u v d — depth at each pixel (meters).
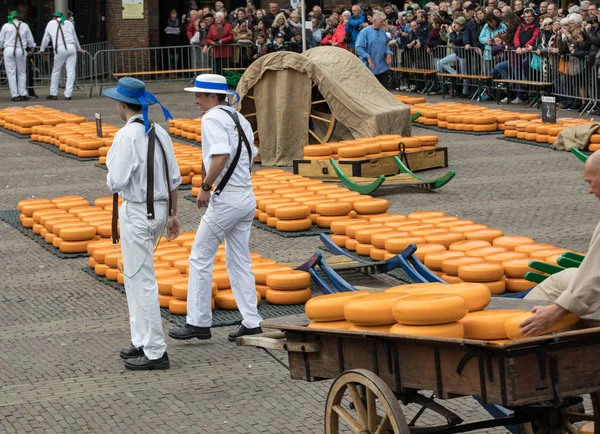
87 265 12.13
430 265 10.43
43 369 8.58
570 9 25.91
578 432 6.00
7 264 12.26
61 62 29.33
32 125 22.94
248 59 31.08
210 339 9.32
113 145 8.36
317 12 31.38
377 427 5.68
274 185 15.06
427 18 29.31
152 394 7.91
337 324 6.02
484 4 30.03
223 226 8.95
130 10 34.78
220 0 37.16
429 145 17.84
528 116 21.47
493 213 14.13
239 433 7.09
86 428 7.25
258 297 10.23
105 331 9.59
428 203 14.96
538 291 7.02
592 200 14.77
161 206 8.51
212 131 8.74
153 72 30.62
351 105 18.36
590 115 22.98
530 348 5.14
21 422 7.38
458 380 5.34
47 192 16.67
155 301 8.49
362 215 13.29
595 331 5.23
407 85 30.36
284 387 7.99
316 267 10.86
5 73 31.88
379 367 5.69
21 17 34.62
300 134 18.72
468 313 5.81
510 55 25.73
